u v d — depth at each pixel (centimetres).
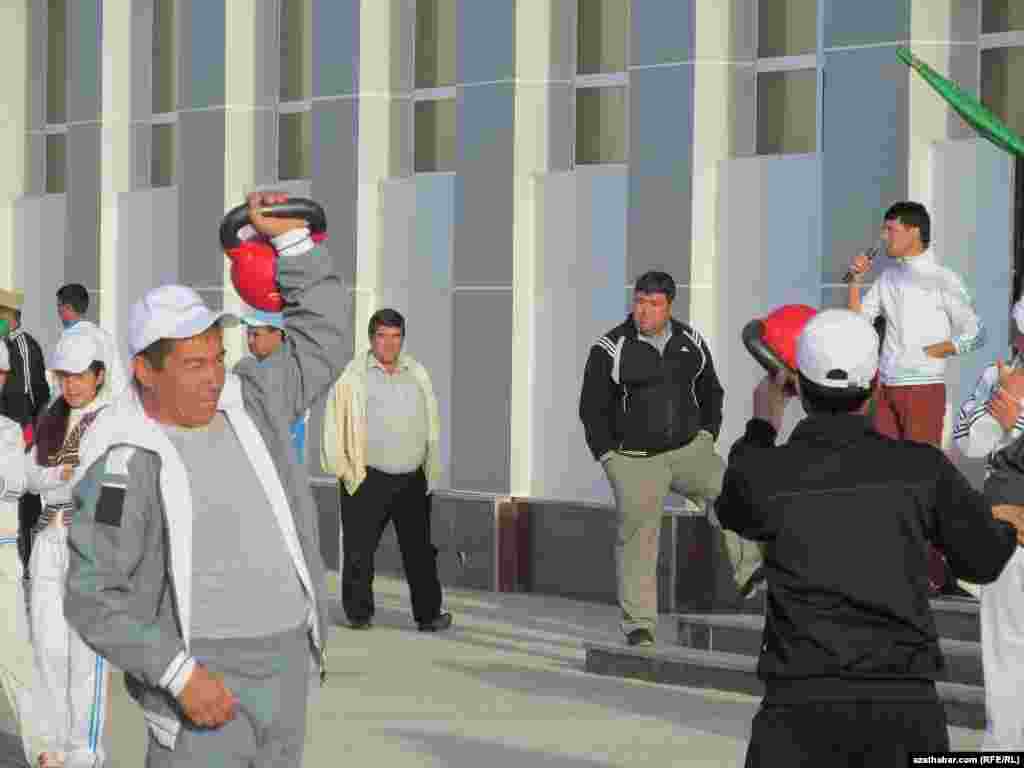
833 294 1551
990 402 908
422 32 1986
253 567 571
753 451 605
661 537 1619
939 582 1307
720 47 1673
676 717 1167
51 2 2577
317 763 1031
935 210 1522
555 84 1822
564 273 1802
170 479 561
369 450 1550
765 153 1675
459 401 1859
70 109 2417
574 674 1337
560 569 1773
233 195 2150
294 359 605
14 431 963
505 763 1032
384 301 1989
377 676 1322
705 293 1681
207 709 553
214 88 2159
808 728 579
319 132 2019
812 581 583
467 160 1853
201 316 571
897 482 589
